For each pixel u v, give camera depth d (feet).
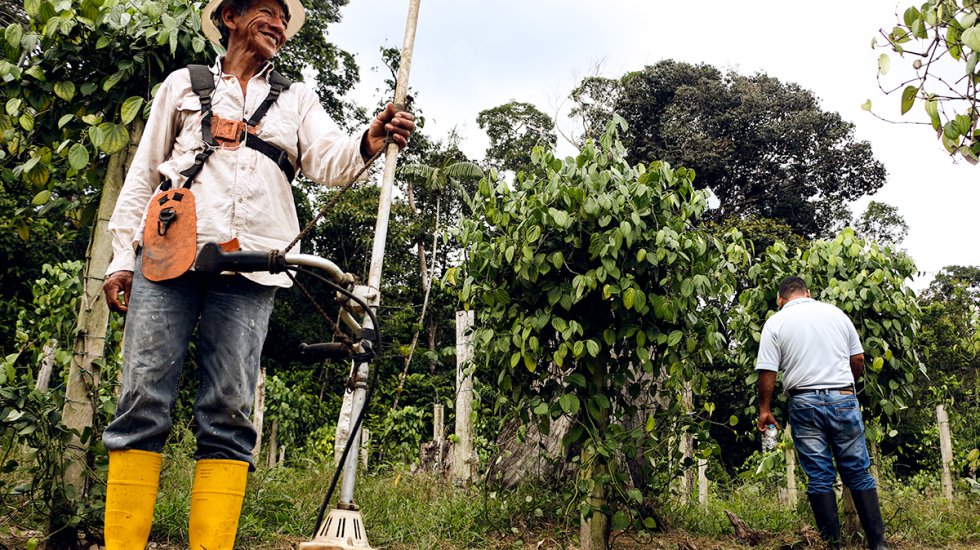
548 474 17.37
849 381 14.25
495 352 14.15
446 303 79.25
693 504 17.92
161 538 11.34
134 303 7.18
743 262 17.61
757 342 17.58
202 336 7.32
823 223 96.02
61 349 13.23
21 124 11.20
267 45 8.14
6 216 44.14
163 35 10.78
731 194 95.09
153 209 7.25
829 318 14.51
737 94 93.76
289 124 8.06
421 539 13.76
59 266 21.54
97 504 10.28
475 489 17.63
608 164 13.91
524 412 14.15
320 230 78.48
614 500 13.50
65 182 12.73
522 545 14.24
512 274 13.75
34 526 11.18
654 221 13.00
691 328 13.48
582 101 95.40
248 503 13.44
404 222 83.76
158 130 7.73
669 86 94.32
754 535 16.29
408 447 39.32
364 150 7.86
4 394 9.92
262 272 7.47
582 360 13.48
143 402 6.98
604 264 12.41
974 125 7.13
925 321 59.88
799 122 90.58
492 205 14.12
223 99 7.84
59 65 11.16
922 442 36.40
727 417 52.85
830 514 13.98
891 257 17.75
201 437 7.16
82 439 10.36
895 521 18.95
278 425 42.22
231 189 7.48
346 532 6.59
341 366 66.13
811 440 14.20
